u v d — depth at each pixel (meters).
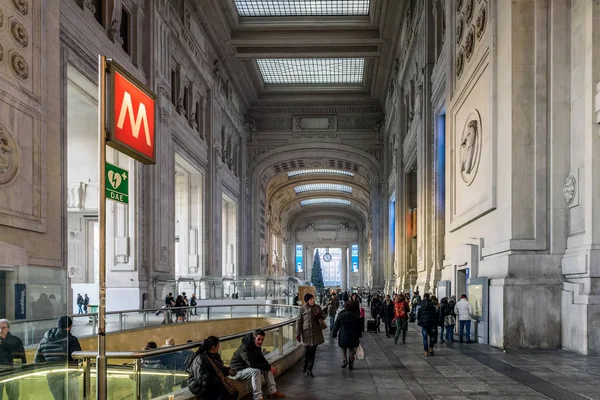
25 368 5.21
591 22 11.24
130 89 4.83
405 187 33.91
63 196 15.57
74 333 12.80
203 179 33.03
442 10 22.83
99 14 20.14
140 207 22.41
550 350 11.66
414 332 18.41
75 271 26.81
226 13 33.03
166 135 25.02
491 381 8.37
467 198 16.47
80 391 5.61
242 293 32.59
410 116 30.47
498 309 12.34
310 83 45.41
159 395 6.00
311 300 9.38
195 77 31.27
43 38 13.01
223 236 43.09
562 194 12.24
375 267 46.22
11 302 5.36
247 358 7.22
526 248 12.20
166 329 16.25
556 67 12.48
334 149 46.22
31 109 12.40
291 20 35.00
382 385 8.28
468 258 14.91
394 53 36.06
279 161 46.66
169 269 25.42
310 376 9.18
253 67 40.88
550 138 12.40
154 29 23.56
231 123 40.88
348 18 34.97
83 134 24.14
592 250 10.87
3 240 11.29
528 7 12.70
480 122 15.14
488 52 14.30
